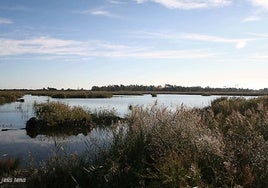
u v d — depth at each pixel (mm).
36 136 16156
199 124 8055
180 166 5844
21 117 25531
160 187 5832
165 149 7047
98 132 17031
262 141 6801
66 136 16094
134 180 6453
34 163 9055
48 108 23938
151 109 8984
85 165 7109
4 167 8156
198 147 6598
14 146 12891
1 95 56875
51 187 6707
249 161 6270
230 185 5695
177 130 7680
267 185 5551
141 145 7531
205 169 6176
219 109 16672
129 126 8430
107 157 7242
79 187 6344
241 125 8570
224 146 6484
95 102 49125
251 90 148125
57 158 7629
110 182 6453
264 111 11148
